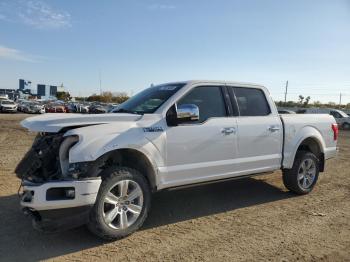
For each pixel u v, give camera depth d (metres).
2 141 13.73
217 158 5.55
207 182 5.57
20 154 10.33
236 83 6.08
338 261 4.10
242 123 5.87
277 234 4.86
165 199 6.42
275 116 6.46
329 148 7.35
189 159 5.23
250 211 5.83
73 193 4.15
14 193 6.36
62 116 4.61
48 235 4.68
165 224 5.18
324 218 5.55
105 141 4.41
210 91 5.71
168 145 5.00
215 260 4.06
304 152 6.84
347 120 32.69
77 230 4.87
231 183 7.64
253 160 6.01
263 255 4.21
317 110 34.50
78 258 4.06
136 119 4.87
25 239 4.54
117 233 4.50
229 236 4.77
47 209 4.11
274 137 6.31
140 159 4.90
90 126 4.49
